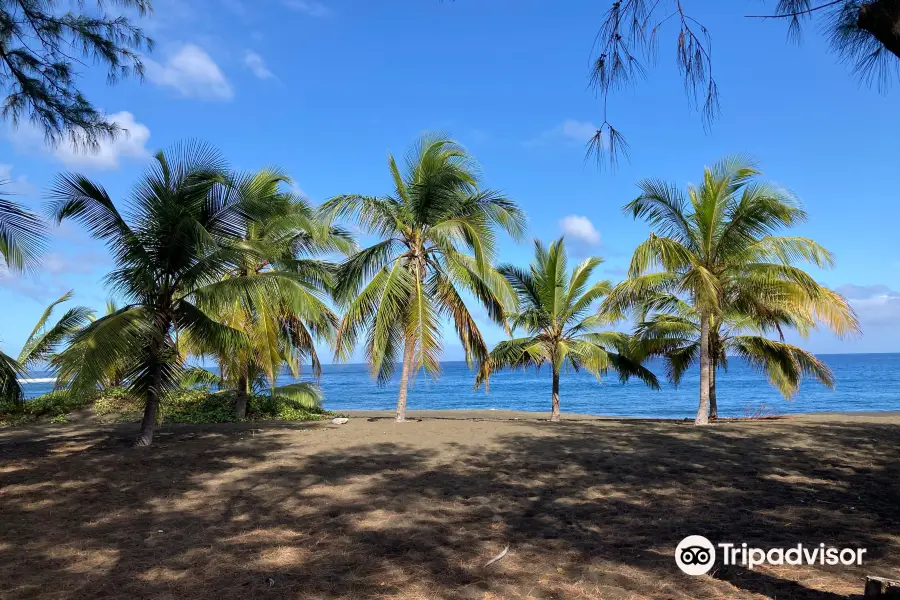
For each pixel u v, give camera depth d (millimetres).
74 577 4508
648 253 14375
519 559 4914
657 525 5957
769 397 43500
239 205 11070
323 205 13672
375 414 24172
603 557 4957
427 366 13891
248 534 5652
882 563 4723
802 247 14320
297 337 16734
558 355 18203
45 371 12453
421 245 14633
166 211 10164
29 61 7527
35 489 7566
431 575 4543
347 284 14867
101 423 16188
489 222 14484
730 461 9617
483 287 15156
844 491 7387
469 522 6098
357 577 4496
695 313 18031
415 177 14648
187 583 4375
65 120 7809
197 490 7535
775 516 6246
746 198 14297
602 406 39375
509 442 11875
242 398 16844
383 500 7027
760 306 15688
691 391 53531
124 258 10242
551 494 7375
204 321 10914
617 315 17719
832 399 40688
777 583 4305
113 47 7742
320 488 7668
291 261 14398
